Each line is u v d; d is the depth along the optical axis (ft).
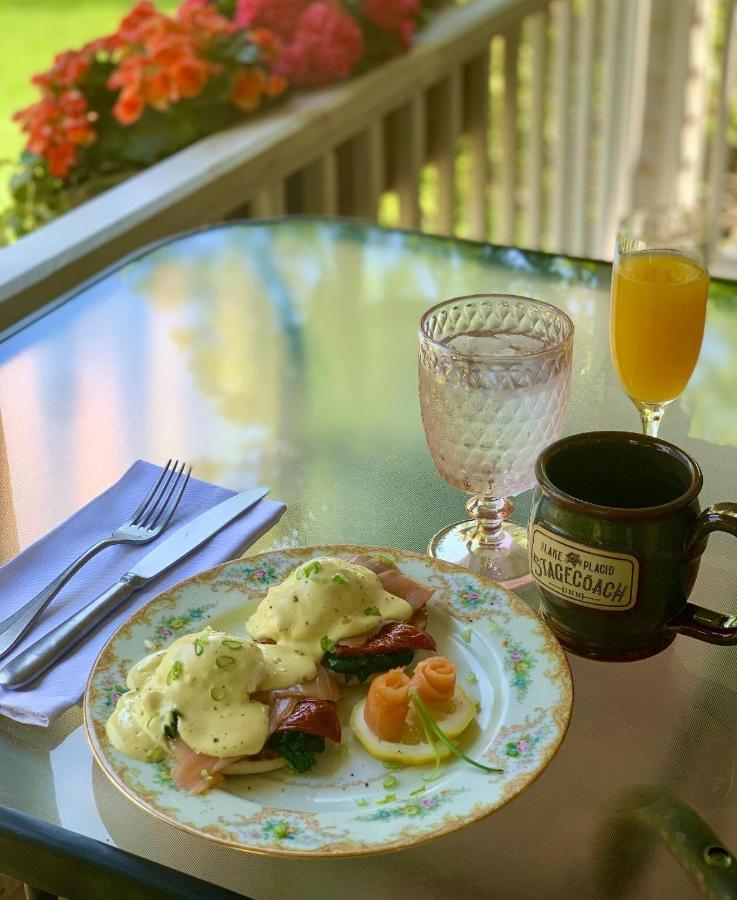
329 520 3.38
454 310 3.29
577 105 11.41
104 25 9.52
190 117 7.37
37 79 7.29
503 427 2.95
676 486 2.78
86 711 2.47
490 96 10.07
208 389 4.13
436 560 2.96
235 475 3.62
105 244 6.01
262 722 2.37
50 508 3.48
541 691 2.54
